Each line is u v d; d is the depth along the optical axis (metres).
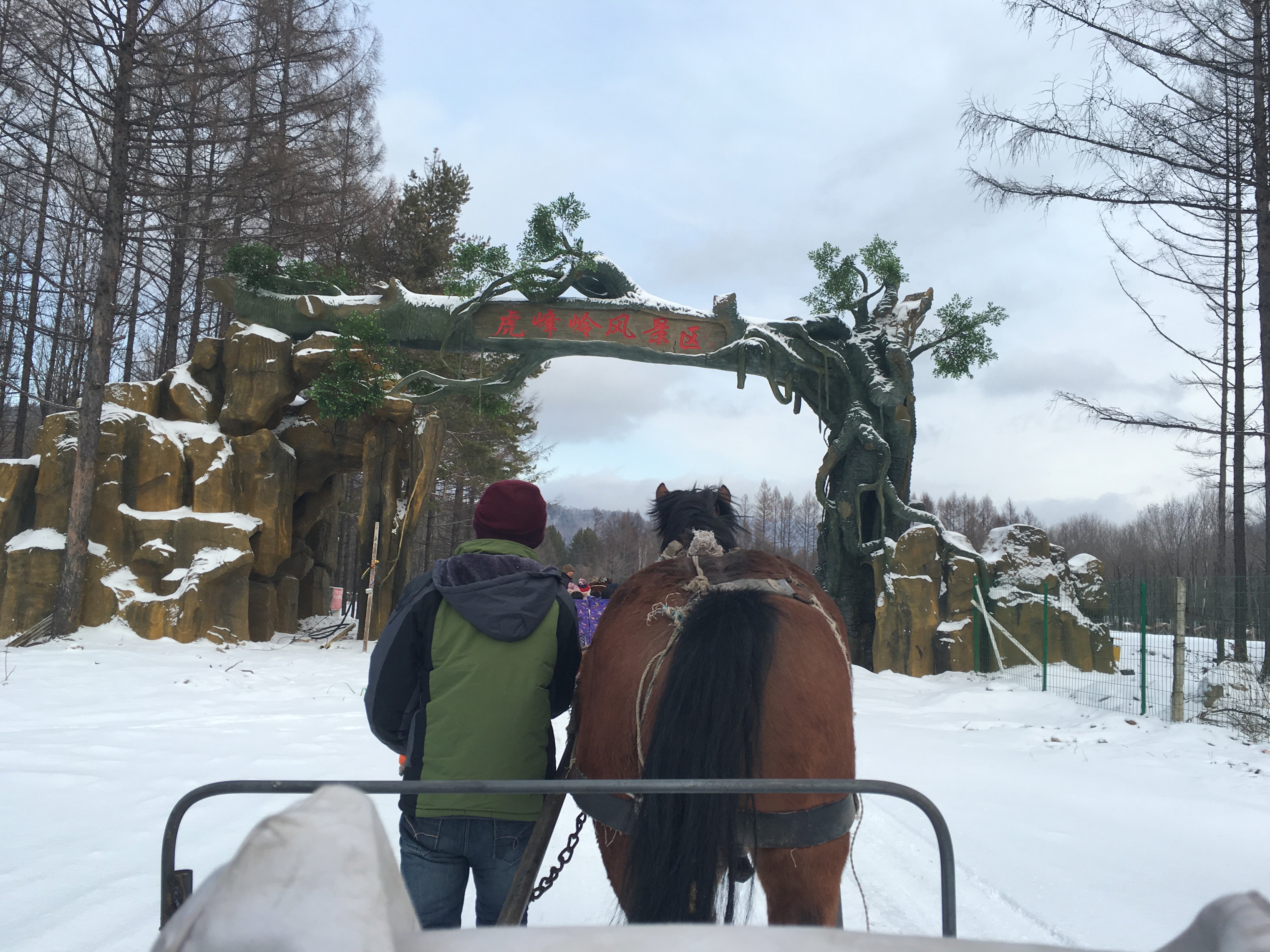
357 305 17.08
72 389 27.11
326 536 22.88
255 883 0.54
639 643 2.64
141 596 15.27
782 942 0.65
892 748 8.56
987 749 8.67
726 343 16.84
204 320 28.88
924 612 15.52
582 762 2.80
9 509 15.44
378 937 0.51
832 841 2.41
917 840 5.59
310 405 18.27
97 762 6.88
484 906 2.80
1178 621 10.59
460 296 16.75
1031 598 15.45
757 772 2.23
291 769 6.75
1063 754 8.47
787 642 2.48
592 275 17.00
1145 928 4.15
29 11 15.79
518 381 16.89
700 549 3.15
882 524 17.19
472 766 2.75
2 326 23.55
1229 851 5.44
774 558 3.04
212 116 17.36
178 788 6.20
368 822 0.66
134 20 15.98
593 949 0.63
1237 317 17.55
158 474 16.09
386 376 16.48
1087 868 5.03
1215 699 10.69
